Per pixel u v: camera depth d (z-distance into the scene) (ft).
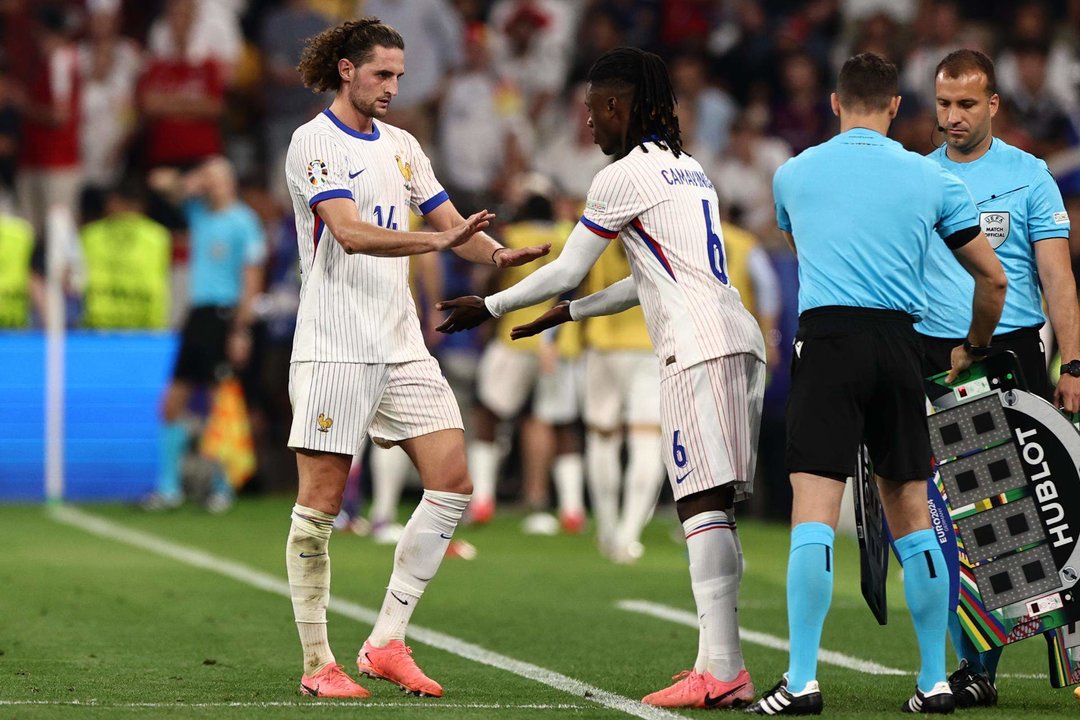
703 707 65.87
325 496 68.74
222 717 62.59
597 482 131.34
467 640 87.35
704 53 206.80
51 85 189.67
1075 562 67.05
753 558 128.06
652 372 126.52
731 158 190.70
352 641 86.38
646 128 68.59
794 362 64.85
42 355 165.78
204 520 149.38
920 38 201.26
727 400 66.28
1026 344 72.69
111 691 69.21
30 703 65.77
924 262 65.57
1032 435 67.31
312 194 67.26
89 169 199.82
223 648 82.48
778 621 95.25
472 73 199.82
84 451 166.50
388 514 137.90
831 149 65.51
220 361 157.48
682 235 67.00
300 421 68.59
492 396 146.51
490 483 149.18
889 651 83.71
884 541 65.57
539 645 85.71
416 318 71.20
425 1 197.77
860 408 63.62
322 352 68.44
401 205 69.67
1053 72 200.95
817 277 64.13
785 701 62.85
